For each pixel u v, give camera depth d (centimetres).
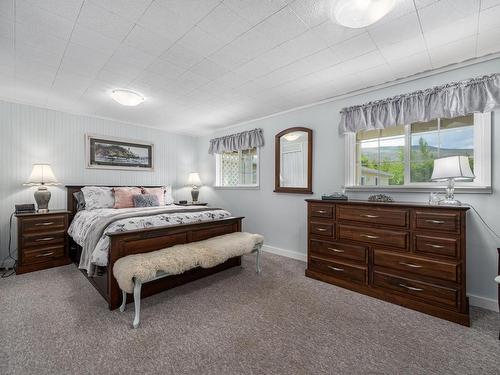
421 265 214
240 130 465
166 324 190
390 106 272
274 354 157
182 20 175
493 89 213
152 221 260
